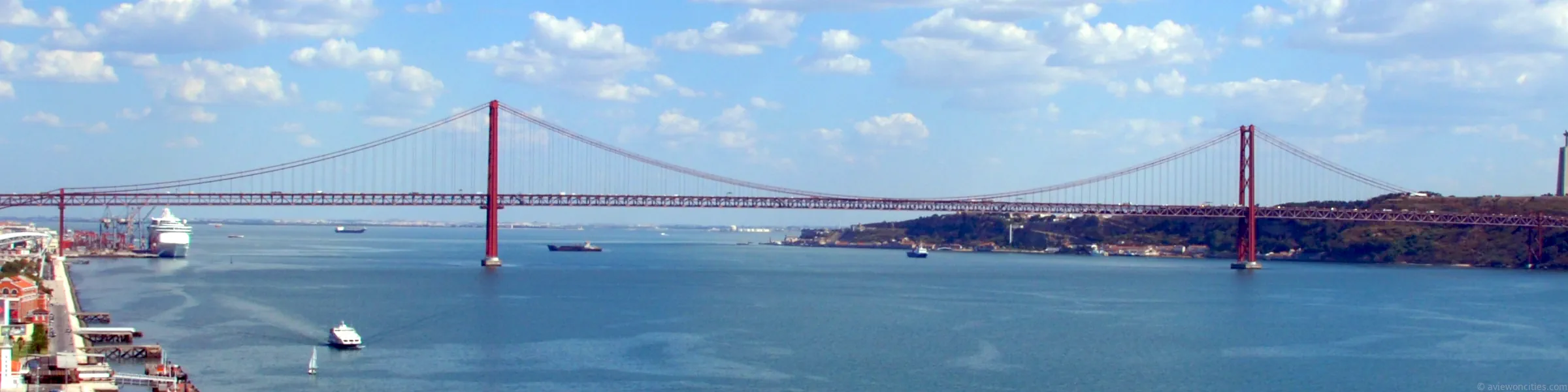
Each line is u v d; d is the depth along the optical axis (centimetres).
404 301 17350
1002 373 11444
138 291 18562
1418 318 16712
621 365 11556
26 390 9362
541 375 10975
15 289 13575
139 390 9725
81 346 11719
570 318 15350
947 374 11312
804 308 17075
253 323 14225
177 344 12406
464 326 14262
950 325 15062
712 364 11662
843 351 12550
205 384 10362
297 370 11031
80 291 18462
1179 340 13850
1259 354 12825
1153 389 10856
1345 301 19600
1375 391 10900
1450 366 12219
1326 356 12762
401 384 10512
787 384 10719
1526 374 11844
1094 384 11025
